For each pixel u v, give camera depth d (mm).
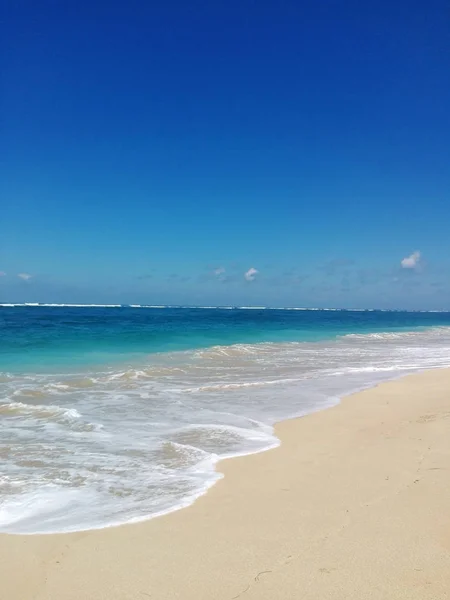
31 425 8305
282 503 5016
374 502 4961
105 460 6492
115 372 14336
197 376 14188
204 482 5688
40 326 33031
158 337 27438
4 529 4484
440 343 28500
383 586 3467
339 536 4238
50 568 3818
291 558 3893
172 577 3662
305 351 21922
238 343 25219
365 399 11141
